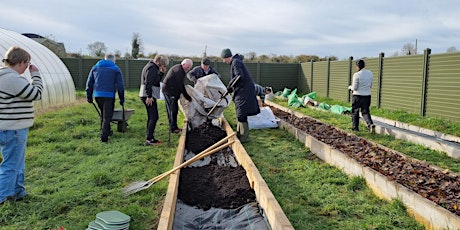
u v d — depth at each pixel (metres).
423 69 12.51
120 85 8.20
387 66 14.85
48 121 10.23
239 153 6.91
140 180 5.59
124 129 9.39
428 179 5.33
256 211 4.73
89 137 8.61
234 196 5.17
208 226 4.42
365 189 5.40
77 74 24.86
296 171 6.29
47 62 14.68
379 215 4.49
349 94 18.16
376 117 13.17
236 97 8.54
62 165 6.29
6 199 4.47
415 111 13.07
